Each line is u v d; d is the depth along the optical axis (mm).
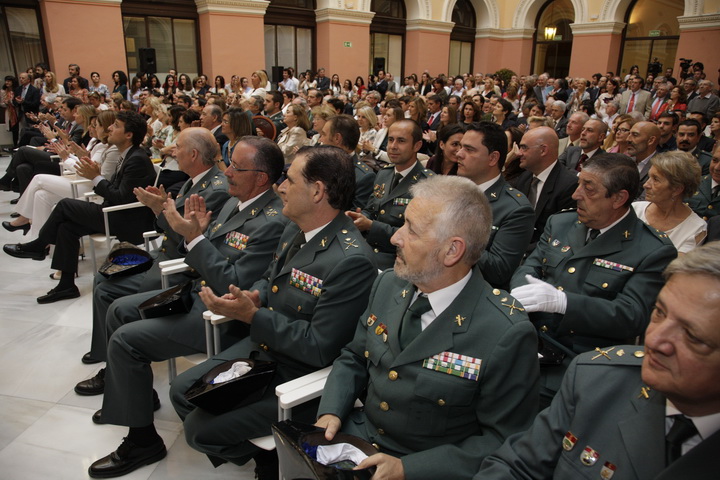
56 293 3080
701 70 9102
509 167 3043
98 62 9227
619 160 1583
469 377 1120
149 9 9773
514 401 1105
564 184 2488
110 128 3154
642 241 1592
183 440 1952
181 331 1840
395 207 2525
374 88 11398
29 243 3203
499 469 991
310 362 1461
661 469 797
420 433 1159
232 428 1452
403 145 2473
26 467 1786
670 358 715
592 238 1704
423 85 11406
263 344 1612
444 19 13203
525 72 14672
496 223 2043
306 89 10320
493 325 1139
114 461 1771
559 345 1562
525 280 1780
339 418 1256
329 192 1557
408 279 1185
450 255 1139
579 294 1569
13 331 2721
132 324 1821
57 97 6871
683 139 3512
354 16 11703
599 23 12477
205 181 2561
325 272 1529
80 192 3662
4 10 8516
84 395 2211
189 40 10430
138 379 1781
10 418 2045
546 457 962
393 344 1223
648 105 7656
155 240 3506
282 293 1628
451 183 1162
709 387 702
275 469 1621
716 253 714
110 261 2369
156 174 3258
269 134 4523
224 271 1854
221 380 1425
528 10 13984
